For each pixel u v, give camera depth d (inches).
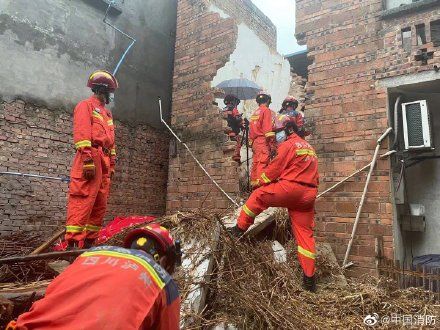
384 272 178.2
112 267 58.8
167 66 370.0
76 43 285.0
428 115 197.8
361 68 212.5
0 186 231.5
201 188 258.5
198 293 127.2
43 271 149.3
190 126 273.4
